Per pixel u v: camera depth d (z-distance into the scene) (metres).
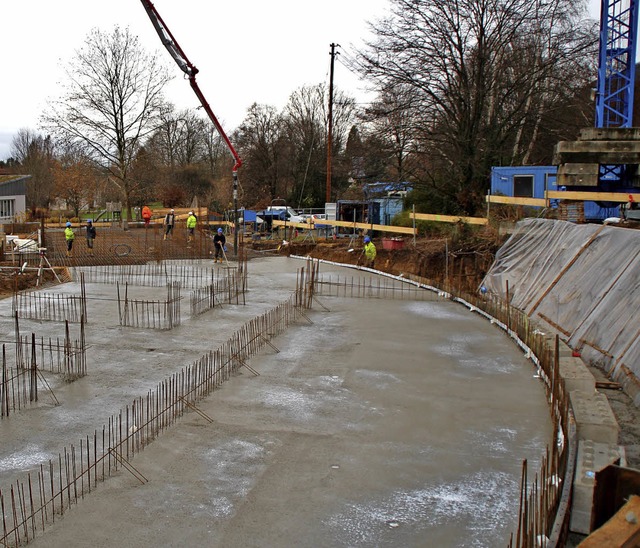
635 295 10.59
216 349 12.02
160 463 7.21
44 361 11.17
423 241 24.95
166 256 26.84
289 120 62.09
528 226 17.94
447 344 12.56
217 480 6.84
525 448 7.72
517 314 13.42
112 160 43.06
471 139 26.39
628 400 8.93
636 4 21.78
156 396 9.36
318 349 12.12
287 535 5.84
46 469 7.04
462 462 7.33
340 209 32.78
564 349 10.66
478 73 25.92
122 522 5.99
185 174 66.38
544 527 5.46
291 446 7.72
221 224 39.22
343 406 9.10
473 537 5.82
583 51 26.81
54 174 56.19
